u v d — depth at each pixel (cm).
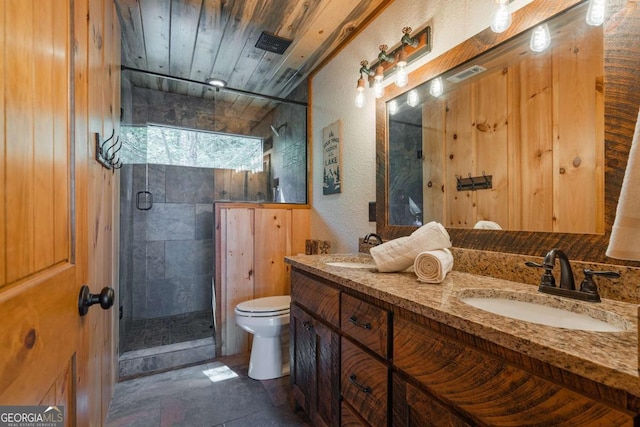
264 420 153
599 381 46
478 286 100
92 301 79
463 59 130
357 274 121
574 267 91
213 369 207
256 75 265
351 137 208
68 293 67
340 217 221
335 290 122
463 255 126
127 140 239
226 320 232
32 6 50
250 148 301
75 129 74
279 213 255
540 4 103
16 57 44
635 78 81
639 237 47
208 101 306
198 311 308
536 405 55
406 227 161
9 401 41
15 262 44
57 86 61
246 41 211
